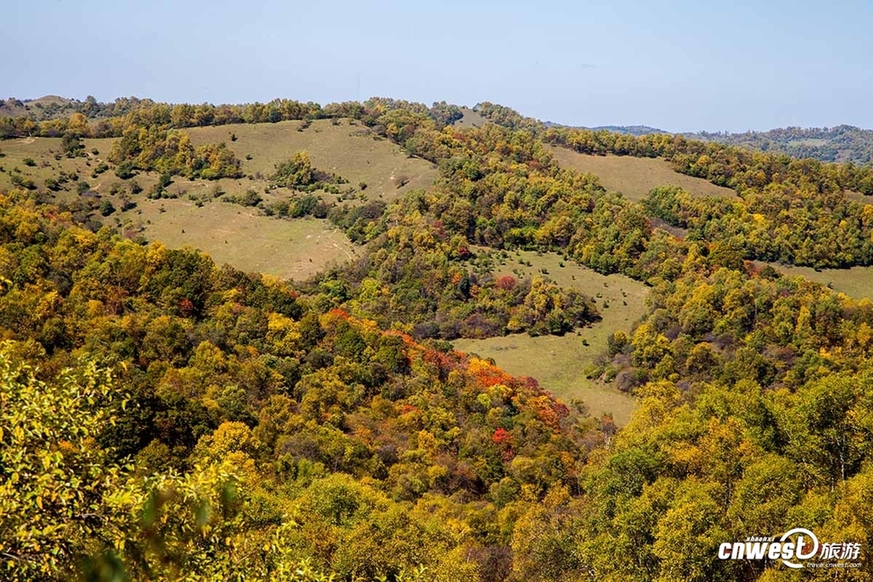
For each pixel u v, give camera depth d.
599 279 114.25
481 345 96.88
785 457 31.62
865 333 82.06
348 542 32.69
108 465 11.76
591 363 93.69
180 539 11.33
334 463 47.84
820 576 23.27
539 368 91.69
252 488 35.91
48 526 9.46
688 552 25.89
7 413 10.55
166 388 45.56
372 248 115.44
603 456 50.47
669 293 102.62
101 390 12.25
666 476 34.03
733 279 97.31
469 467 54.06
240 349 60.12
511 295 103.69
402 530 35.03
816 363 78.25
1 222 62.53
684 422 39.31
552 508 44.19
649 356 87.62
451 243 114.81
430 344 86.50
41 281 54.78
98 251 64.94
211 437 42.88
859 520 23.95
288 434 49.03
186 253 70.94
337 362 63.31
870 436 30.00
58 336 46.94
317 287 106.38
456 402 65.56
